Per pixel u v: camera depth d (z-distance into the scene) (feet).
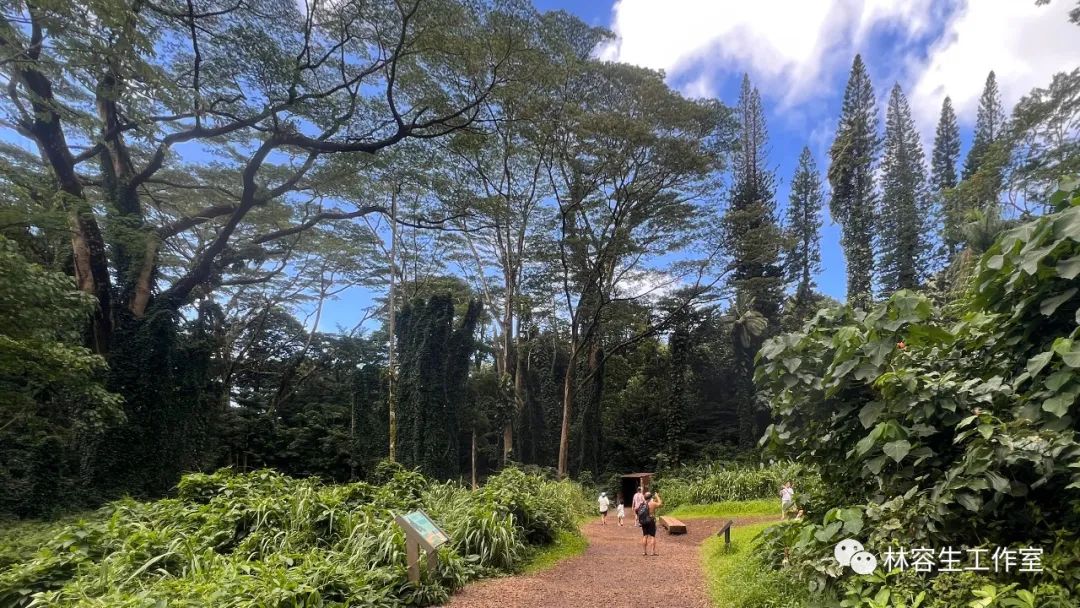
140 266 58.34
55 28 33.99
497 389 102.27
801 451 16.66
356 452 78.33
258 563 18.40
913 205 110.83
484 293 107.65
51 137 47.14
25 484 45.73
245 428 73.92
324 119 59.00
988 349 12.74
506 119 73.05
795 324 115.55
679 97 72.54
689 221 85.46
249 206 60.64
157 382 55.93
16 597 16.48
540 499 37.24
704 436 113.09
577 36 74.74
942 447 12.50
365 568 19.67
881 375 13.10
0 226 40.42
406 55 56.13
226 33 48.83
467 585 21.91
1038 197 65.82
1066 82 62.39
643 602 19.81
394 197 72.95
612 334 112.78
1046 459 9.78
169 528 21.09
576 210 84.23
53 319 33.94
